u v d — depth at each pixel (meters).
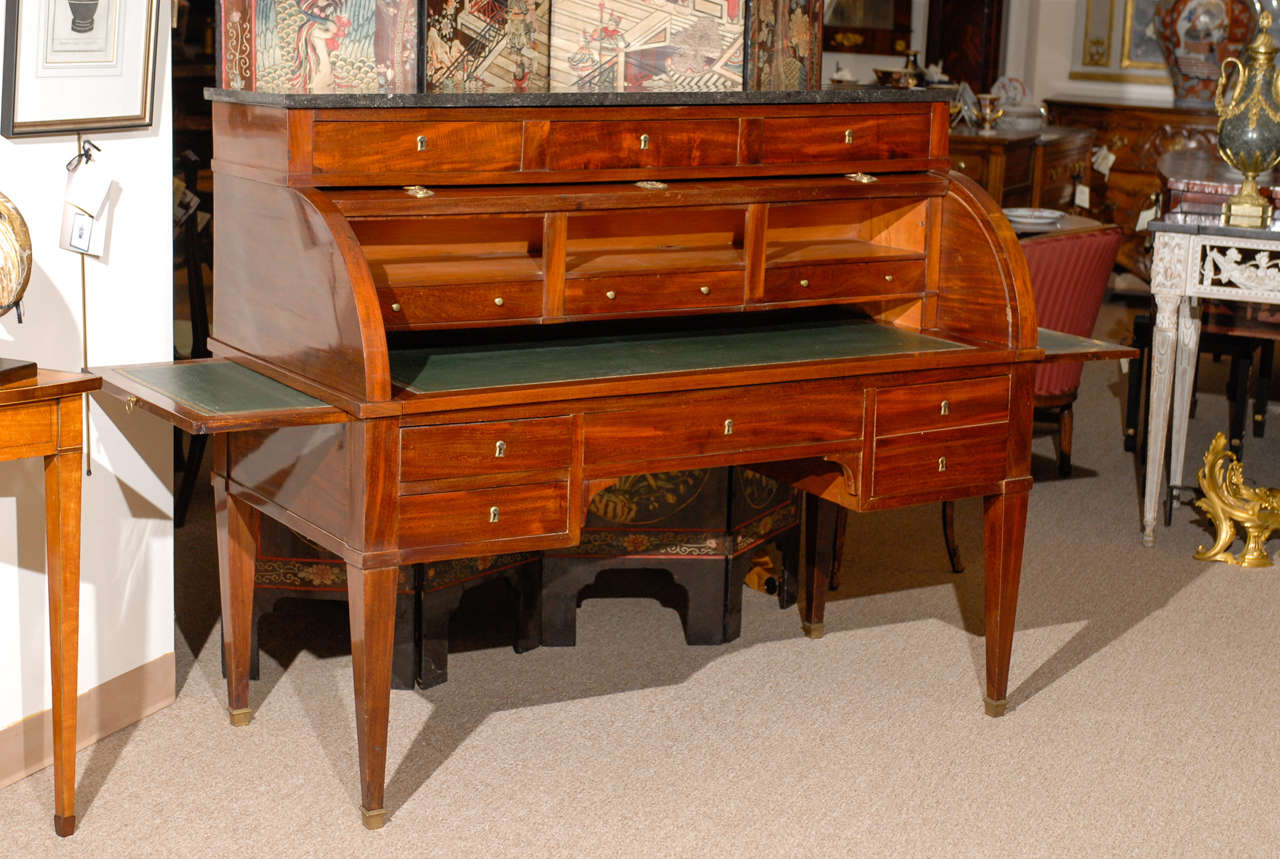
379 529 2.64
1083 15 9.51
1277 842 2.85
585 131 2.96
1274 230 4.33
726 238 3.47
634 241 3.35
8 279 2.45
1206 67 8.76
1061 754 3.20
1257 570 4.47
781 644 3.78
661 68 3.37
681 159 3.07
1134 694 3.53
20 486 2.84
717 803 2.93
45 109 2.73
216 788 2.92
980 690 3.52
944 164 3.42
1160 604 4.16
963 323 3.39
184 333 4.65
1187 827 2.90
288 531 3.38
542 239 2.94
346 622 3.84
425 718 3.27
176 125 4.48
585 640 3.77
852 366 3.07
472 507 2.74
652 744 3.18
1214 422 6.16
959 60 9.20
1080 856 2.78
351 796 2.91
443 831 2.79
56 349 2.88
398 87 3.04
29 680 2.93
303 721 3.24
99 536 3.05
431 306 2.83
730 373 2.95
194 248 4.61
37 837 2.71
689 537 3.68
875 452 3.16
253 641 3.43
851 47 8.16
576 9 3.28
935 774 3.09
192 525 4.64
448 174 2.82
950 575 4.36
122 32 2.89
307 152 2.70
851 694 3.48
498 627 3.86
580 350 3.18
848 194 3.25
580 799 2.93
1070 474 5.46
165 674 3.28
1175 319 4.54
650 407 2.89
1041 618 4.02
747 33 3.38
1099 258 5.01
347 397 2.62
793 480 3.41
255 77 2.88
